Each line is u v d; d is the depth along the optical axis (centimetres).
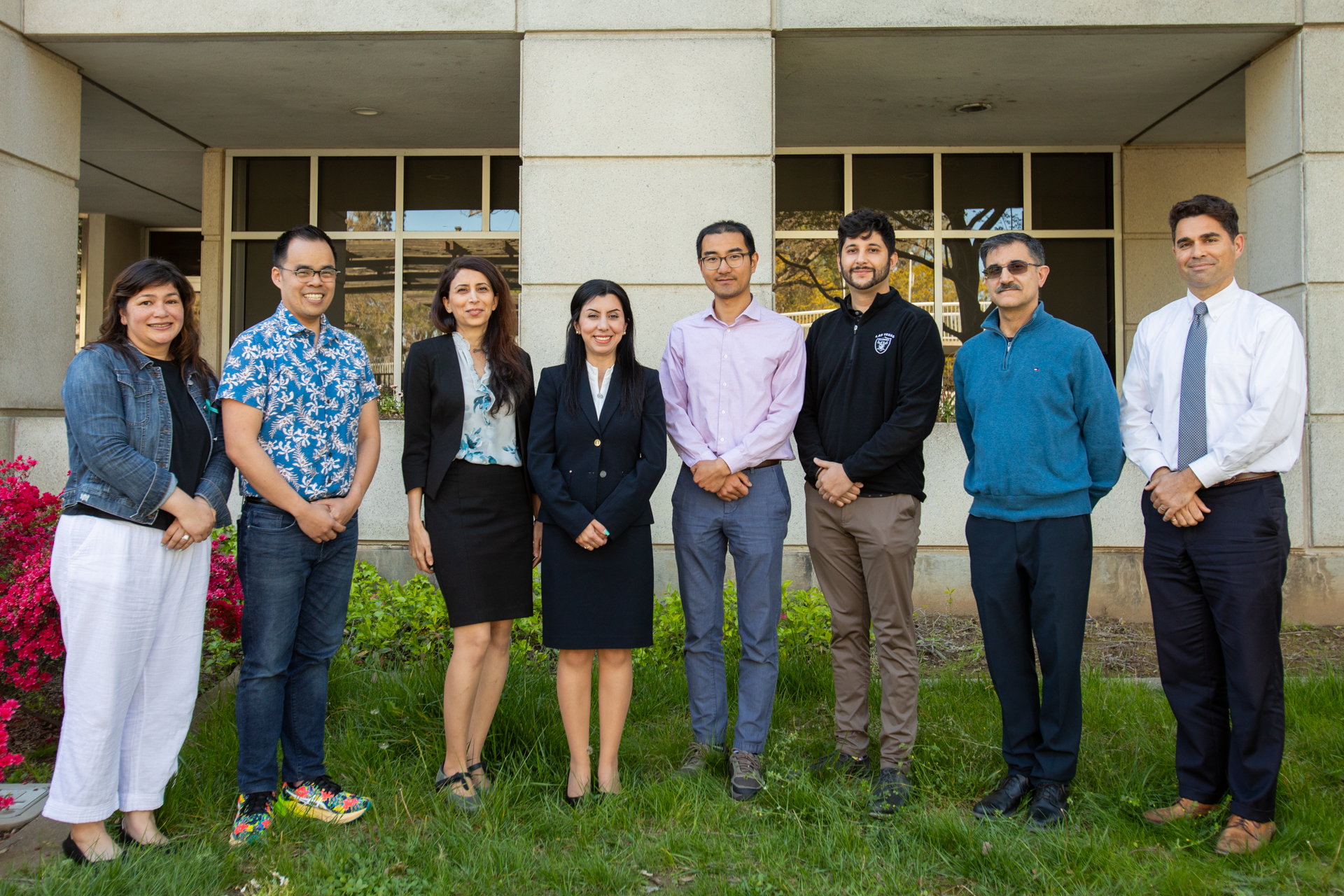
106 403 245
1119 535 518
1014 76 615
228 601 358
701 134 518
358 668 389
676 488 320
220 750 313
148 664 258
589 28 520
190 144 786
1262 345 262
